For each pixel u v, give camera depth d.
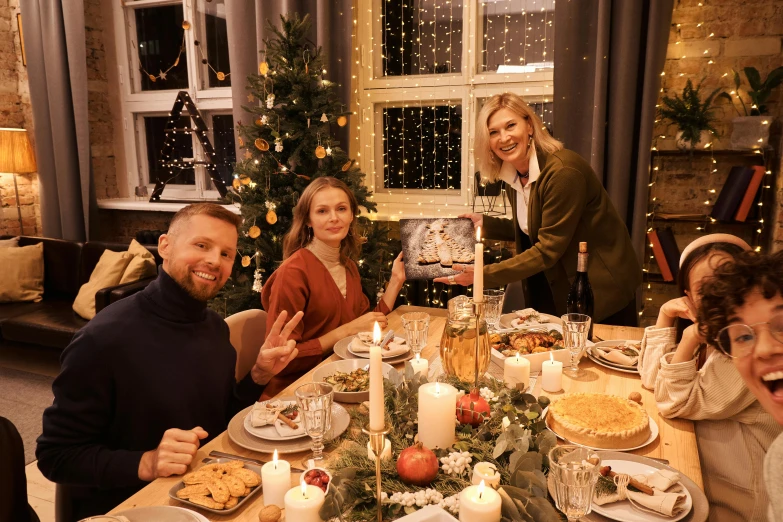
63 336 3.46
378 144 4.25
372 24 4.05
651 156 3.23
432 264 2.22
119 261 3.72
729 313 0.80
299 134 3.08
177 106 4.51
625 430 1.22
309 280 2.04
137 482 1.21
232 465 1.14
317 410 1.11
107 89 4.89
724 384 1.28
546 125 3.79
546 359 1.65
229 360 1.60
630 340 1.83
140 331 1.39
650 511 0.99
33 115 4.61
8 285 3.98
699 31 3.18
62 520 1.48
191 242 1.41
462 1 3.83
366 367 1.64
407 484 0.98
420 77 4.01
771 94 3.11
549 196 2.27
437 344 1.90
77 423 1.31
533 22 3.71
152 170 5.10
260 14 3.69
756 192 3.04
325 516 0.90
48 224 4.78
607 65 3.04
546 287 2.64
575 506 0.89
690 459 1.19
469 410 1.15
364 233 3.32
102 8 4.79
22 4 4.42
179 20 4.67
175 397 1.41
